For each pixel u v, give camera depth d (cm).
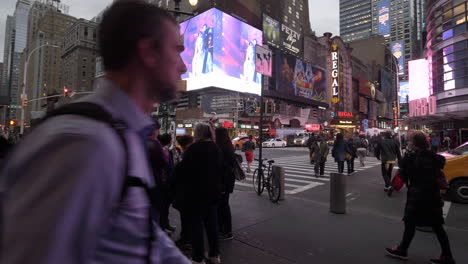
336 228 535
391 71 15200
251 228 529
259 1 9244
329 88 10031
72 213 53
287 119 8175
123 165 67
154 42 85
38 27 13500
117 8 84
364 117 12525
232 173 476
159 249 84
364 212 654
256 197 787
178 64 93
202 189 350
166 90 90
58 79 12738
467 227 574
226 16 6719
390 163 922
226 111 6831
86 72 10394
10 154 62
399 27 19312
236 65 6875
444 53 2925
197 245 351
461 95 2728
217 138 482
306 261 401
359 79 11938
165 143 500
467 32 2641
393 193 898
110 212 64
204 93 7400
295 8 11569
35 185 54
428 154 399
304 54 10044
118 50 82
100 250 65
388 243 468
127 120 77
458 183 794
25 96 2739
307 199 799
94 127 63
